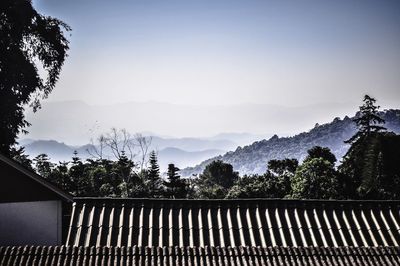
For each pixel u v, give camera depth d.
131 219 17.80
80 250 14.23
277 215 18.12
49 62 37.56
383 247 15.23
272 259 14.61
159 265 14.06
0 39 33.97
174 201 18.42
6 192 17.58
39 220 17.89
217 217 18.05
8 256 13.72
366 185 34.34
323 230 17.73
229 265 14.27
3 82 34.12
